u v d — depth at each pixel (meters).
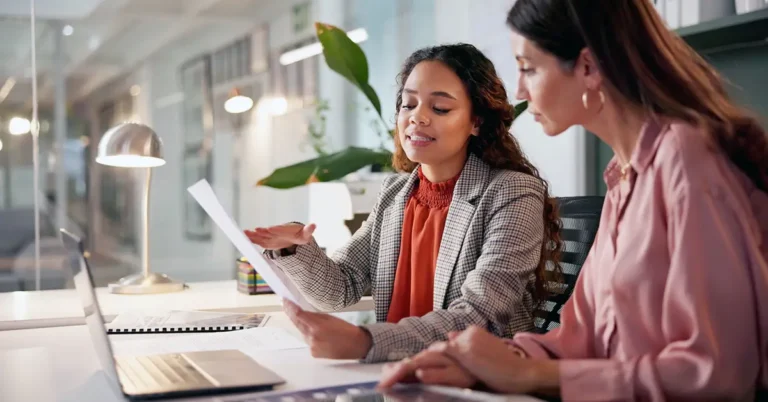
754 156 0.92
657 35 0.96
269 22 8.35
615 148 1.03
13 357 1.18
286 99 7.95
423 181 1.51
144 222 2.19
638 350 0.92
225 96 9.20
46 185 9.98
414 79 1.41
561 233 1.57
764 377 0.86
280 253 1.48
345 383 0.97
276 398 0.90
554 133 1.06
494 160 1.45
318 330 1.08
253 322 1.45
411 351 1.12
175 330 1.40
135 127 2.15
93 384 1.00
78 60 9.55
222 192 9.51
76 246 1.02
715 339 0.83
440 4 4.34
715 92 0.97
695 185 0.87
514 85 3.43
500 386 0.91
